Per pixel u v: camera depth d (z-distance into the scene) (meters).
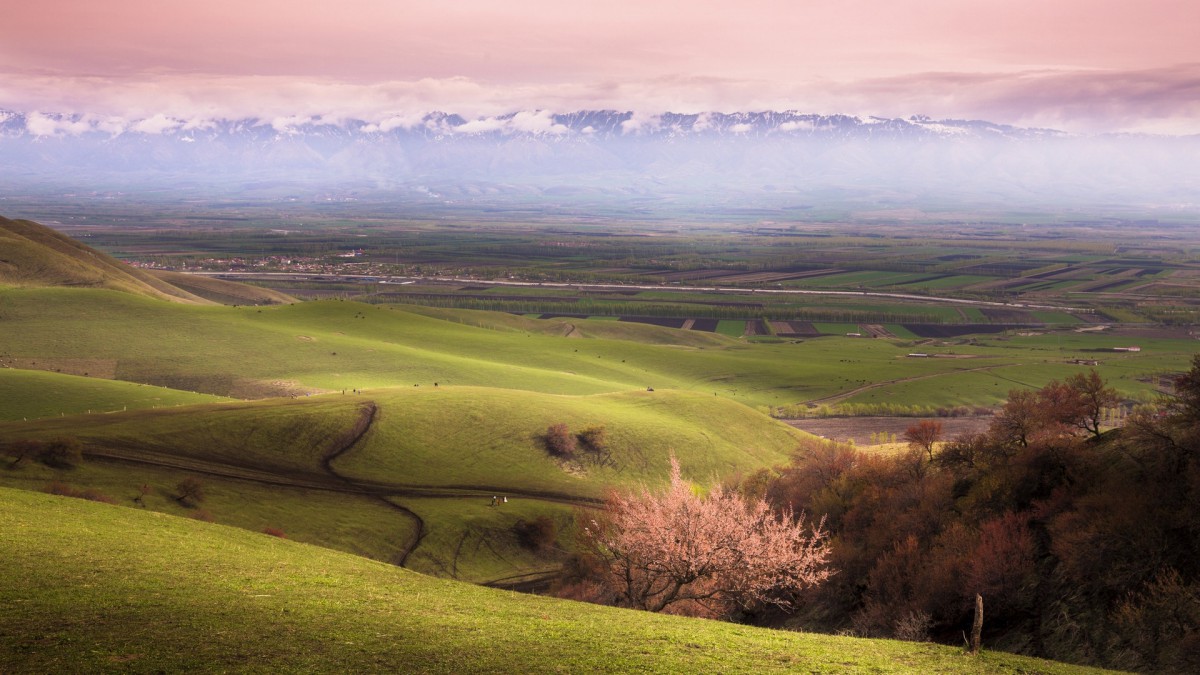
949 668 33.66
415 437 140.00
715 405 182.62
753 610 72.94
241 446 126.81
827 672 31.56
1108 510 58.41
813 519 89.50
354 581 43.06
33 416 145.00
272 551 49.78
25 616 29.09
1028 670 34.25
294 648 28.72
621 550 54.66
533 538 112.38
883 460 96.12
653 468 145.00
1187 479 58.47
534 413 154.62
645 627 38.03
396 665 28.00
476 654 30.19
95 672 24.64
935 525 72.44
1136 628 49.25
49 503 51.25
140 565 38.94
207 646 27.89
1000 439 81.88
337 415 141.38
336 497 115.75
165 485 106.44
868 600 67.25
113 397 160.62
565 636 34.34
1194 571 51.06
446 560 104.75
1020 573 58.06
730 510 54.28
